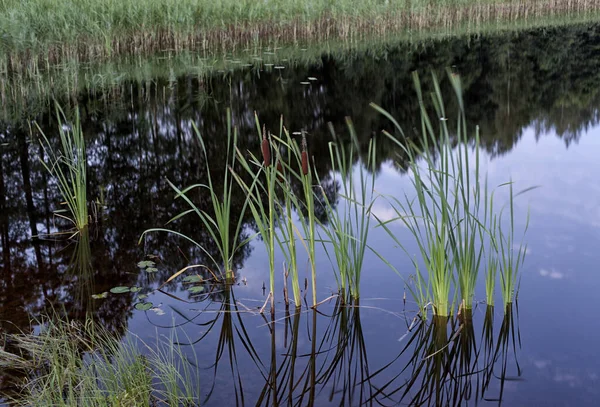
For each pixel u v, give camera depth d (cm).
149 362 313
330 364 323
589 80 1318
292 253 372
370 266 437
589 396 291
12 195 608
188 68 1295
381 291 400
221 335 350
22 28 1113
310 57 1471
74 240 498
